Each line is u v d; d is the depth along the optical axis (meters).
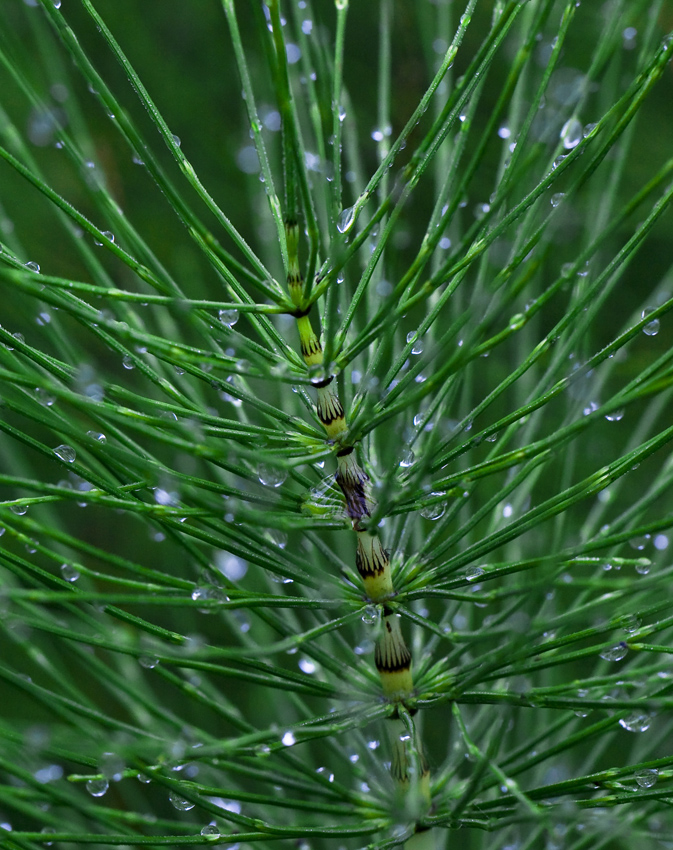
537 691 0.42
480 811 0.43
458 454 0.42
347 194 0.54
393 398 0.42
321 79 0.43
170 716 0.45
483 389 0.55
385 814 0.44
